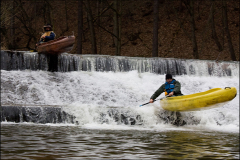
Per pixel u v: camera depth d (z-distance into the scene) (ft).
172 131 45.16
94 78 90.68
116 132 41.57
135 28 197.26
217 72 104.32
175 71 102.06
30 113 51.93
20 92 72.74
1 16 135.44
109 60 98.43
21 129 41.45
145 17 204.95
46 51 87.71
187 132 44.37
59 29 210.79
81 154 25.14
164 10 207.31
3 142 29.66
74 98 74.49
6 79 78.07
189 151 27.94
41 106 53.42
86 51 188.85
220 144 32.73
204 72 103.55
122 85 87.71
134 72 98.22
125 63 99.50
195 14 196.75
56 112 52.31
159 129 47.70
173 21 195.00
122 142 32.27
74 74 91.91
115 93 80.69
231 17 191.83
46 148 27.20
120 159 23.84
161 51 174.50
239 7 197.06
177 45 176.14
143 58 101.50
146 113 54.29
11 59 88.33
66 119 52.47
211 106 51.88
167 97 54.13
